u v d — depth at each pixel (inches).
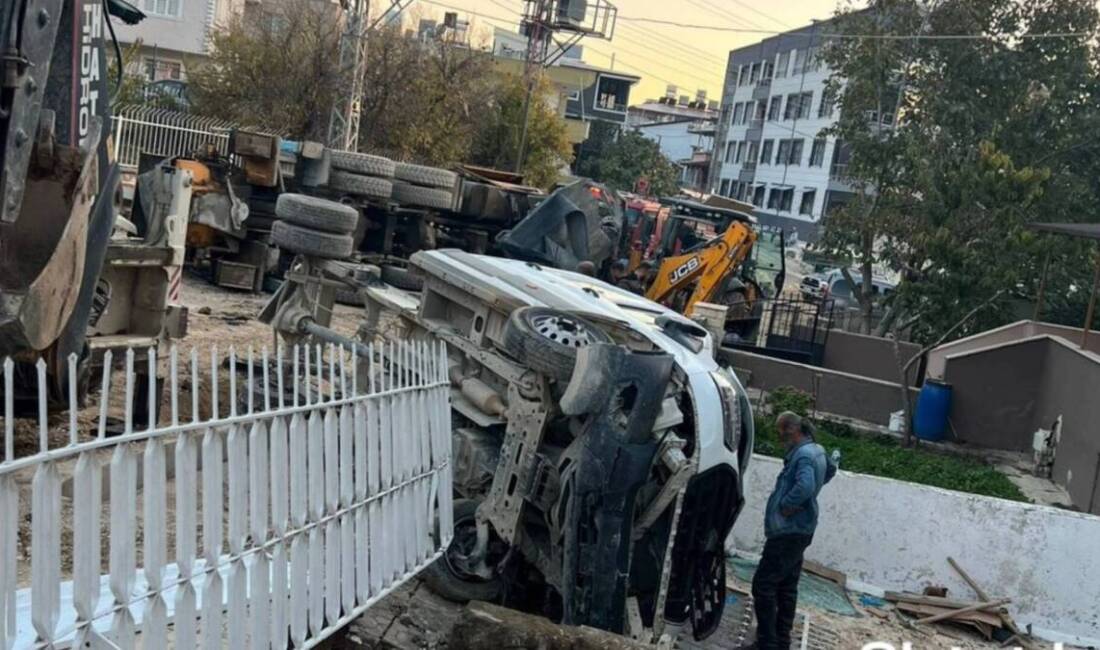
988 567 376.5
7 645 114.7
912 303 774.5
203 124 1155.9
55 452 120.4
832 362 820.0
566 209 615.2
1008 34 1119.6
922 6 1112.8
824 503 385.4
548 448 262.5
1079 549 370.9
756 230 796.6
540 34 1724.9
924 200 998.4
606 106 3043.8
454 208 776.3
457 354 295.1
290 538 176.1
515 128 1758.1
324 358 335.3
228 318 552.1
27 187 220.8
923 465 585.3
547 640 225.6
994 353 671.1
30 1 198.8
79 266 219.6
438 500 252.7
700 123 3553.2
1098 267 677.9
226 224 627.8
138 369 303.3
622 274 745.0
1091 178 1151.0
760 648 296.7
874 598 372.8
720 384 271.7
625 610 243.6
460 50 1654.8
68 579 182.9
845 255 1052.5
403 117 1462.8
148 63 1667.1
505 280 296.7
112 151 259.4
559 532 250.8
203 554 151.7
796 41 2507.4
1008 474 606.2
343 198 713.6
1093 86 1143.0
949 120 1084.5
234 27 1430.9
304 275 357.4
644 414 241.3
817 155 2335.1
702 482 261.0
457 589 268.5
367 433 205.6
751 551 390.6
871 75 1103.6
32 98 204.4
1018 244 724.0
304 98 1375.5
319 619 186.4
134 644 136.6
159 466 139.6
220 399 295.1
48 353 238.1
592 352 242.8
